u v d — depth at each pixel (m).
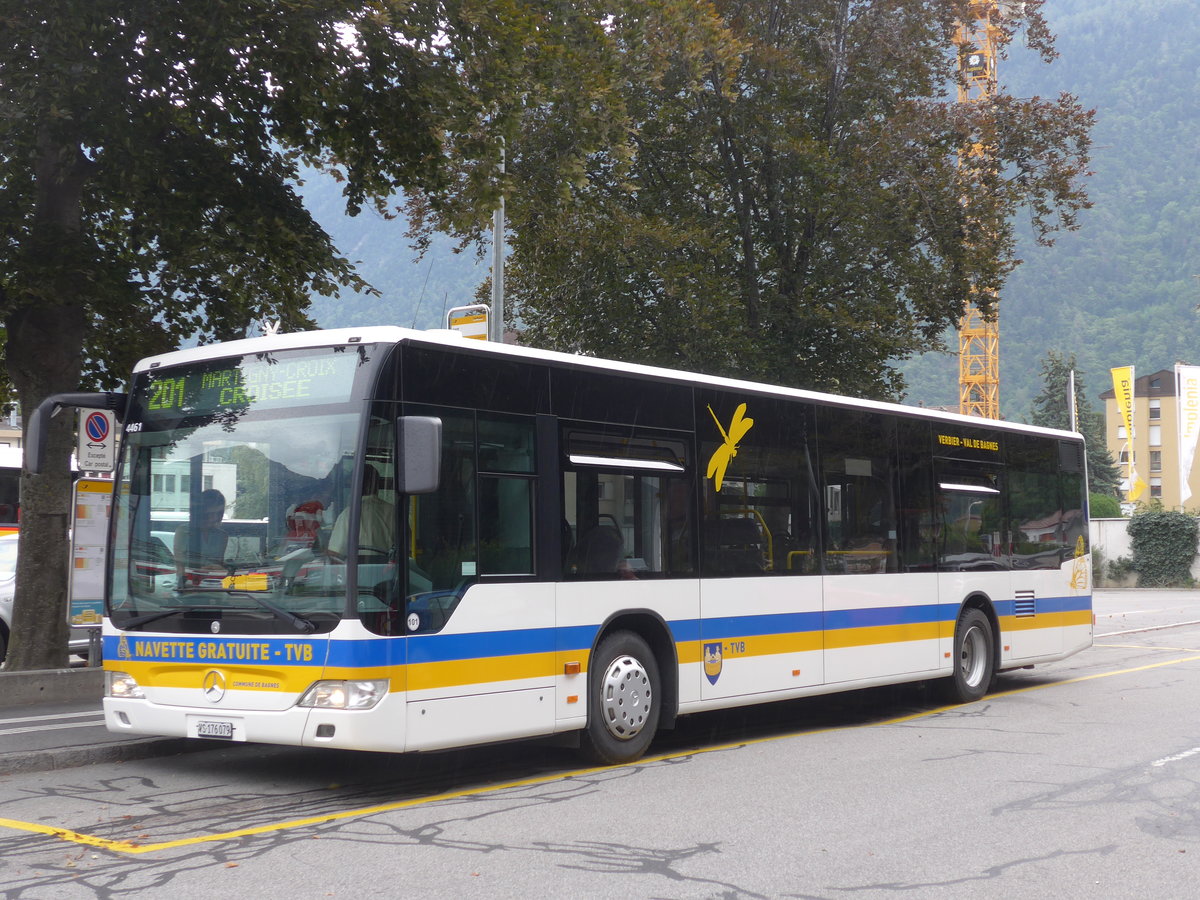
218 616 8.42
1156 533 53.41
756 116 21.03
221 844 6.99
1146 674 17.38
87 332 14.95
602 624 9.69
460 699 8.51
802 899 5.96
